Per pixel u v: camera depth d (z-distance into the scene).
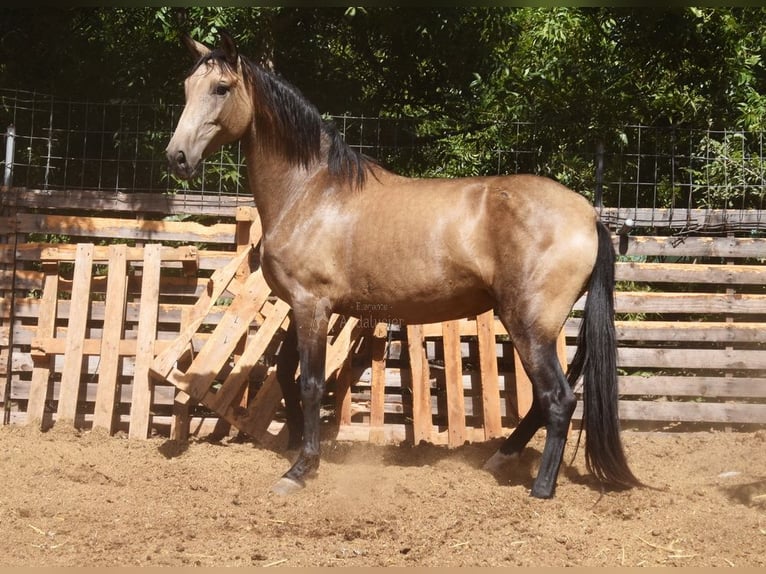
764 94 8.38
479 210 4.82
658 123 7.93
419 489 4.88
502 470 5.23
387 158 7.84
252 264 6.43
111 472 5.22
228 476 5.20
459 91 8.66
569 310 4.70
